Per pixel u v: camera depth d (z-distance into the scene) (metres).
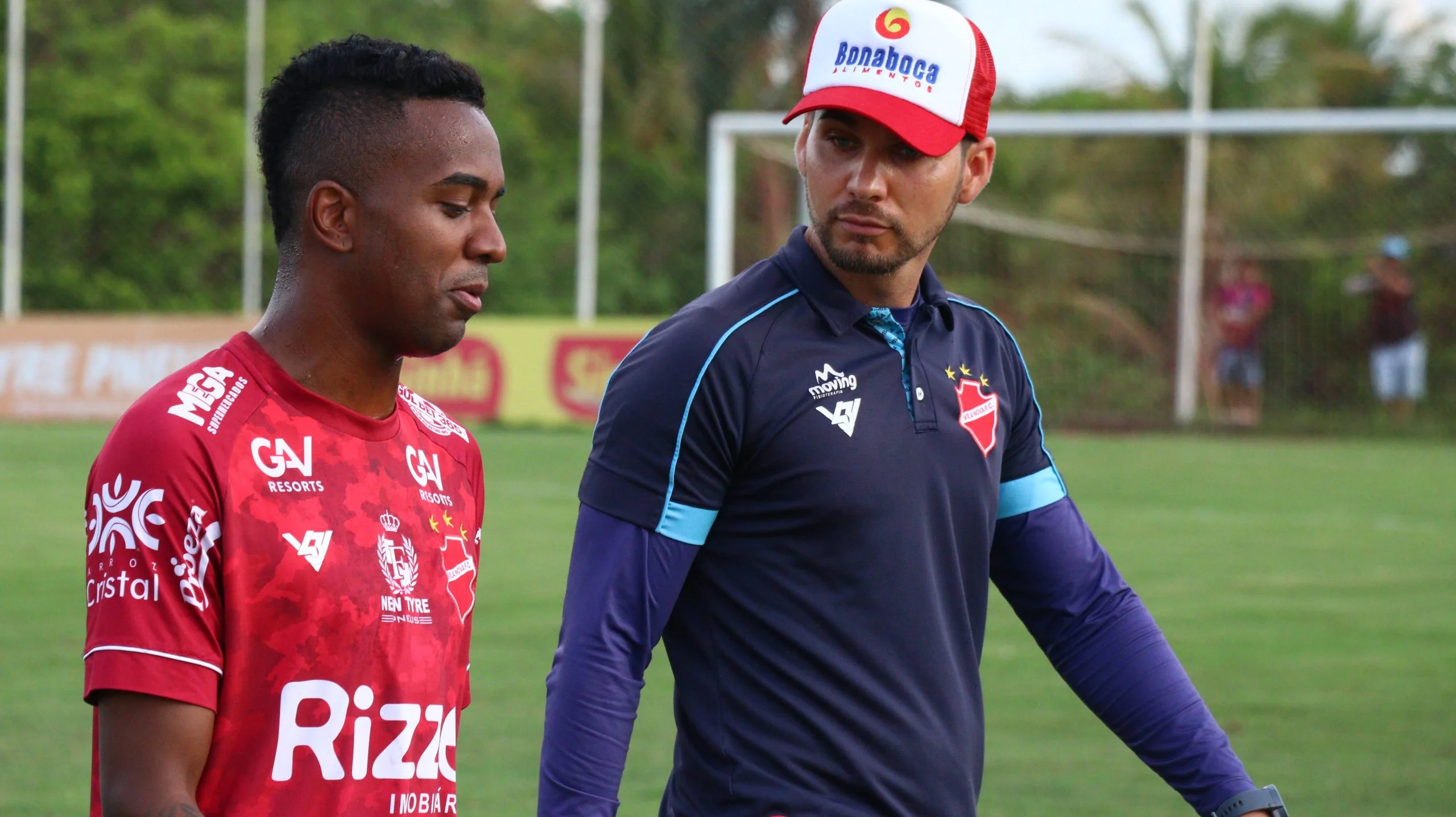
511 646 14.42
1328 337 44.25
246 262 45.50
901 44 5.23
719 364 5.16
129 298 52.09
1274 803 5.67
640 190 58.03
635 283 55.44
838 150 5.31
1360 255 44.47
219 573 4.13
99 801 4.06
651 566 5.17
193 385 4.26
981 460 5.48
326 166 4.38
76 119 52.38
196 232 53.19
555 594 16.97
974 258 47.50
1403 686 13.14
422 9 63.00
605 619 5.15
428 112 4.40
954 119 5.21
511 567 18.58
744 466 5.21
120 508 4.09
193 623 4.06
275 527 4.21
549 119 61.00
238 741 4.14
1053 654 6.10
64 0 54.31
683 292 56.69
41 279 51.59
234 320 36.75
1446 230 44.56
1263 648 14.59
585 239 41.34
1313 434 39.41
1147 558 19.70
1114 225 47.91
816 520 5.17
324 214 4.39
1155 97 52.56
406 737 4.39
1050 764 10.91
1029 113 50.94
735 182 53.59
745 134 37.91
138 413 4.19
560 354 36.53
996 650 14.82
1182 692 5.87
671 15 59.91
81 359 37.66
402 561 4.44
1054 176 50.03
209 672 4.07
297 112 4.45
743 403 5.17
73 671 13.24
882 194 5.19
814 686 5.15
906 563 5.24
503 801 9.81
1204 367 44.03
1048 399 44.78
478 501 4.93
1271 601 16.88
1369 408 42.62
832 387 5.23
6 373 37.91
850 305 5.30
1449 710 12.36
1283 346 44.38
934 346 5.50
